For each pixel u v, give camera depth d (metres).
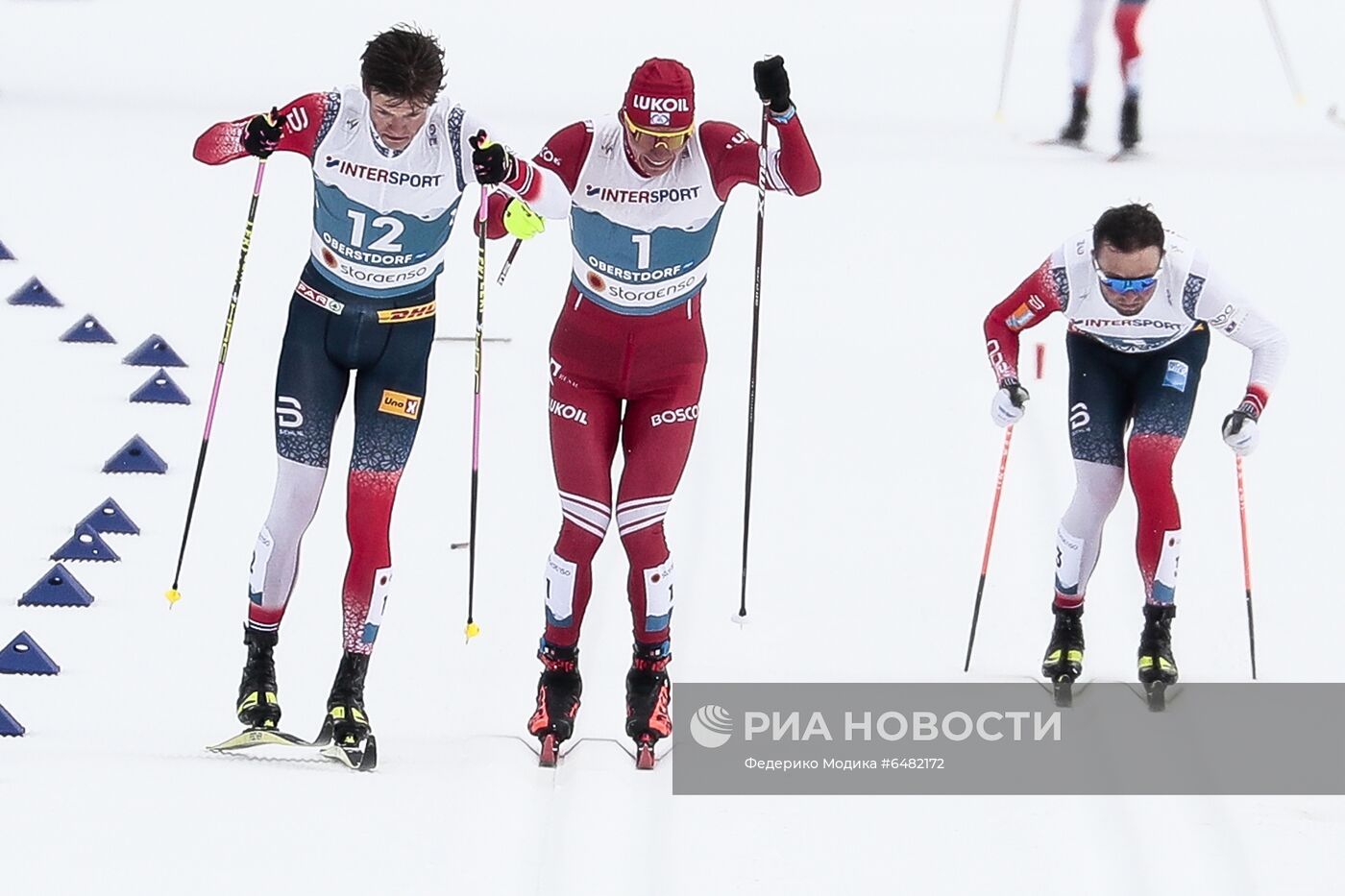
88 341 29.42
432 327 18.12
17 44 47.88
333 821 16.11
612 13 52.56
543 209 16.94
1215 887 15.50
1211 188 38.12
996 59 49.56
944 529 24.27
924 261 34.22
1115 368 20.11
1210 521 24.66
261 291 31.77
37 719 18.22
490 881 15.18
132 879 14.82
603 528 17.88
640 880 15.41
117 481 24.52
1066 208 37.03
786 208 37.00
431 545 23.00
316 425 17.81
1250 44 50.41
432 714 18.81
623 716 19.05
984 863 15.89
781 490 25.28
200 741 17.91
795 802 17.03
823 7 54.66
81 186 36.81
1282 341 19.47
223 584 21.83
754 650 20.64
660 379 17.95
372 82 16.27
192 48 47.88
